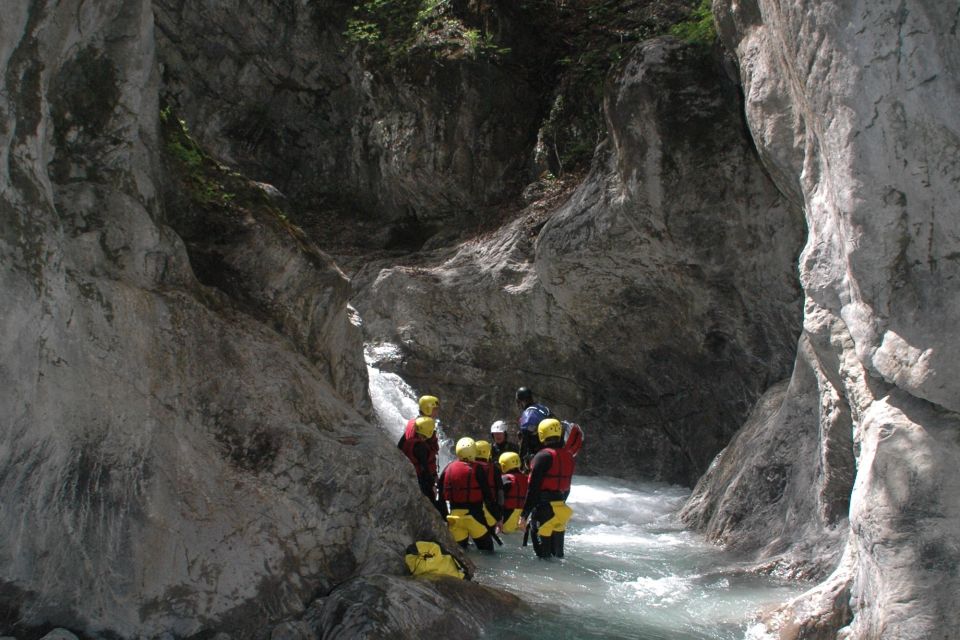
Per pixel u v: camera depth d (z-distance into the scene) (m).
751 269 9.74
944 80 4.16
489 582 6.54
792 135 6.74
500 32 15.30
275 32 17.02
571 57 15.19
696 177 9.70
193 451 5.45
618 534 8.80
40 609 4.78
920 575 4.24
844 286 5.13
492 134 14.94
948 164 4.20
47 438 4.85
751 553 7.50
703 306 10.49
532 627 5.53
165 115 7.06
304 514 5.74
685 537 8.56
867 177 4.46
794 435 7.86
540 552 7.48
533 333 12.71
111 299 5.23
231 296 6.89
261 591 5.33
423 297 13.49
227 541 5.36
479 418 13.31
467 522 7.66
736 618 5.74
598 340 12.13
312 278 7.45
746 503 8.04
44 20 4.90
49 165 5.37
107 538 5.00
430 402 8.32
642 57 9.94
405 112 15.19
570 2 15.41
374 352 13.77
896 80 4.29
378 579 5.48
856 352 4.79
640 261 10.89
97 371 5.09
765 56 6.96
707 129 9.59
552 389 12.93
